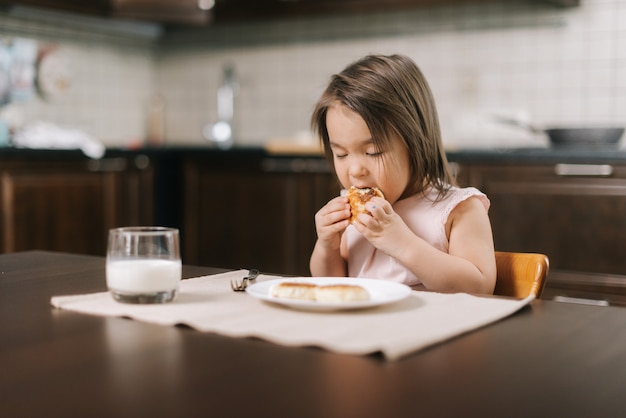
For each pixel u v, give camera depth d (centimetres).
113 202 343
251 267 346
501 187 282
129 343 70
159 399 54
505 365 64
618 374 61
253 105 427
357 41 393
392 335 71
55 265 124
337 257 133
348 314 81
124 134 438
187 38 446
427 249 115
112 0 371
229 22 391
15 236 305
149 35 447
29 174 309
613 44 331
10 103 374
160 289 88
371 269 137
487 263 122
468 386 58
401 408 53
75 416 51
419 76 135
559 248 274
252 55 426
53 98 396
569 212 271
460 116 366
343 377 60
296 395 55
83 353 67
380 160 124
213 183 355
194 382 58
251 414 51
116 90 432
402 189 130
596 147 295
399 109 125
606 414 52
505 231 283
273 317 80
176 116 453
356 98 123
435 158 136
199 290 97
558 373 61
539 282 117
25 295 96
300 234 332
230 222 351
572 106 341
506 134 355
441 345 70
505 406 53
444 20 368
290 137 416
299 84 412
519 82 352
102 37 422
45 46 390
